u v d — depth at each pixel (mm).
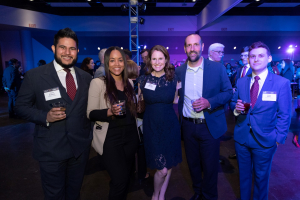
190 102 1820
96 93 1498
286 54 12797
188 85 1828
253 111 1562
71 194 1506
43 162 1312
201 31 10977
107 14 10969
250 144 1581
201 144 1805
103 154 1483
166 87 1679
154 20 11211
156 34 11719
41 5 10047
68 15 11023
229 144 3443
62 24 11094
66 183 1494
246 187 1702
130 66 2215
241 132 1623
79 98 1390
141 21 8031
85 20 11125
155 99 1659
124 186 1468
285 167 2572
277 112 1555
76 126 1369
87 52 13031
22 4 9711
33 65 11984
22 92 1276
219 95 1716
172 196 2021
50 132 1303
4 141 3742
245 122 1601
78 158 1427
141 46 12469
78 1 9375
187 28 11281
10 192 2098
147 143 1702
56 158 1303
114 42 12461
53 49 1341
